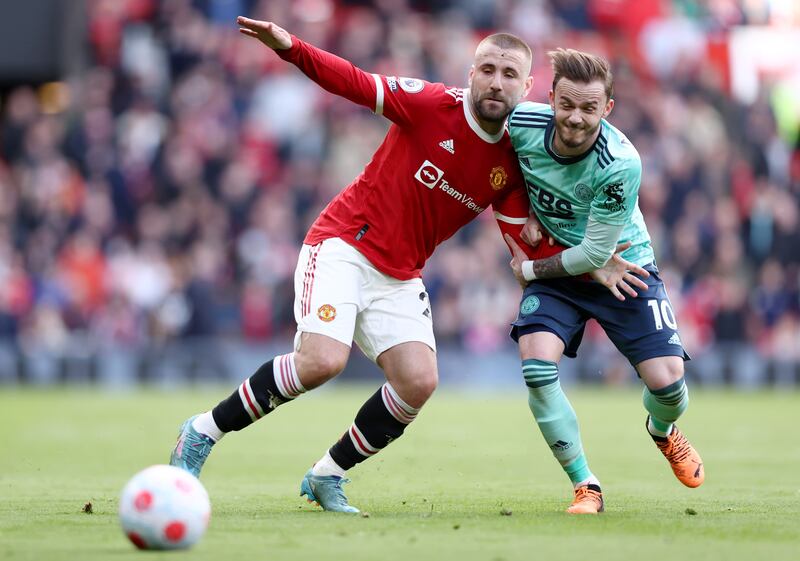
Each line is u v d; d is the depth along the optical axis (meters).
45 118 75.81
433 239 22.86
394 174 22.33
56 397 61.12
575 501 22.34
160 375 69.00
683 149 78.56
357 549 17.02
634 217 23.50
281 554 16.56
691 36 88.62
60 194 71.31
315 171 74.31
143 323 69.31
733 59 88.81
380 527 19.28
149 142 74.00
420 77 78.00
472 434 42.00
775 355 74.19
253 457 34.03
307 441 39.50
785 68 89.25
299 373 21.92
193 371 68.94
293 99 76.62
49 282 69.12
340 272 22.17
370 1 83.25
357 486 26.97
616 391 72.19
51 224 70.56
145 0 79.12
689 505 23.25
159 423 45.59
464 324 70.44
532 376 22.31
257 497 24.59
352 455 22.31
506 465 31.86
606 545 17.47
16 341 68.81
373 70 77.50
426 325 22.69
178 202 71.75
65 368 69.06
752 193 78.38
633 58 87.31
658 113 80.06
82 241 70.12
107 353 69.06
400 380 22.20
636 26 87.94
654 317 23.16
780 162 80.38
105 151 73.56
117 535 18.31
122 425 44.78
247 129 75.69
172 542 16.62
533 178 22.67
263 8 80.25
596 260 22.28
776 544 17.72
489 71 21.66
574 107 21.25
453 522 19.94
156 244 69.94
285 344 69.44
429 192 22.41
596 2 87.38
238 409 22.16
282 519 20.45
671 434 24.66
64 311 69.19
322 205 72.44
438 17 84.00
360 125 76.50
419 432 42.81
